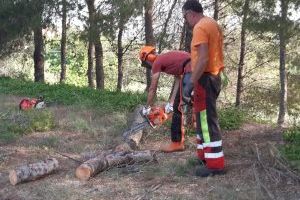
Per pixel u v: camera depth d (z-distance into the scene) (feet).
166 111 20.65
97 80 73.05
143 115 20.51
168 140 23.50
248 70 78.33
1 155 21.43
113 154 19.56
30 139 24.50
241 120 26.14
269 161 18.76
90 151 22.16
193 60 16.97
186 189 16.74
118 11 48.80
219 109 28.37
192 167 18.90
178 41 52.29
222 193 16.05
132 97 33.76
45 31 71.61
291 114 65.26
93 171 18.13
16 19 58.23
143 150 21.81
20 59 89.51
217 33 17.11
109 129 25.72
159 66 19.81
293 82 72.08
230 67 76.54
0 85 48.57
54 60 110.93
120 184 17.54
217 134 17.56
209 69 17.16
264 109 73.20
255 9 48.03
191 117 23.56
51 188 17.35
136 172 18.69
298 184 16.72
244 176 17.60
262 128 24.86
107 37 53.57
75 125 26.55
